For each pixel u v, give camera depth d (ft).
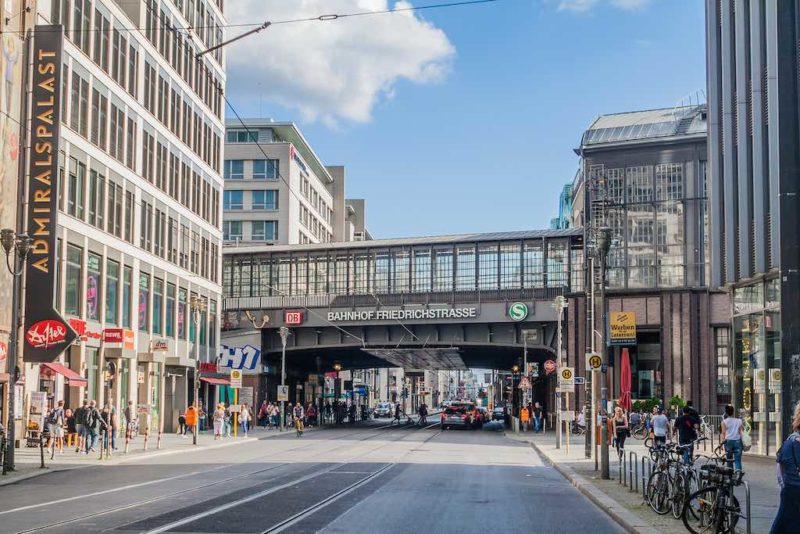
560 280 206.69
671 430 152.15
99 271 145.59
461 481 80.53
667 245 206.28
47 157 122.21
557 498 67.97
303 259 228.63
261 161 345.72
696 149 206.69
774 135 96.17
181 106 188.96
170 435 170.30
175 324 183.21
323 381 324.39
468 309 209.77
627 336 185.26
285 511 55.01
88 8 141.90
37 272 120.47
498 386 552.41
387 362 331.77
